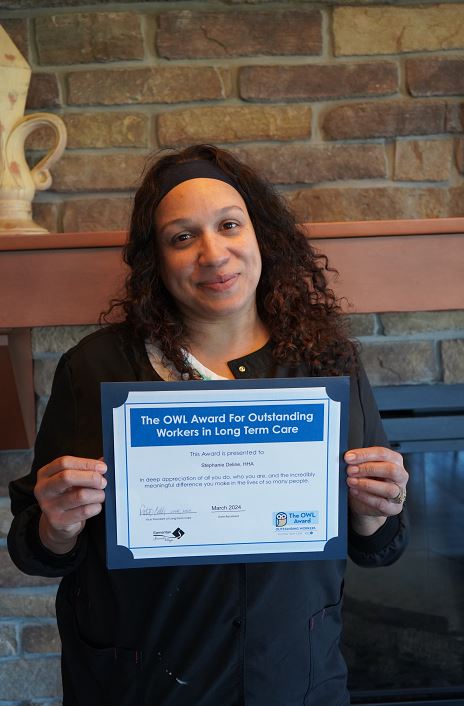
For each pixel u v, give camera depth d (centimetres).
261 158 149
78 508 83
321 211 151
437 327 152
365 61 148
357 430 97
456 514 159
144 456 84
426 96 149
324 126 150
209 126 149
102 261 132
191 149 99
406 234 132
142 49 147
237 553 86
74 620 98
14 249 131
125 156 149
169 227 92
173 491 85
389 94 149
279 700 92
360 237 133
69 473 82
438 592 161
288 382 84
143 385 83
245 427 85
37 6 145
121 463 84
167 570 90
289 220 104
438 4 146
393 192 151
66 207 151
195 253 91
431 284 134
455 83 148
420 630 161
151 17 146
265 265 101
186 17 146
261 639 90
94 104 148
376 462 87
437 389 154
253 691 91
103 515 94
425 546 160
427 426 154
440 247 133
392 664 162
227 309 91
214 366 96
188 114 148
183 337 96
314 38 147
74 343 151
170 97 148
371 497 88
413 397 154
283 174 150
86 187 150
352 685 163
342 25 146
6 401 142
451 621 161
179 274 91
